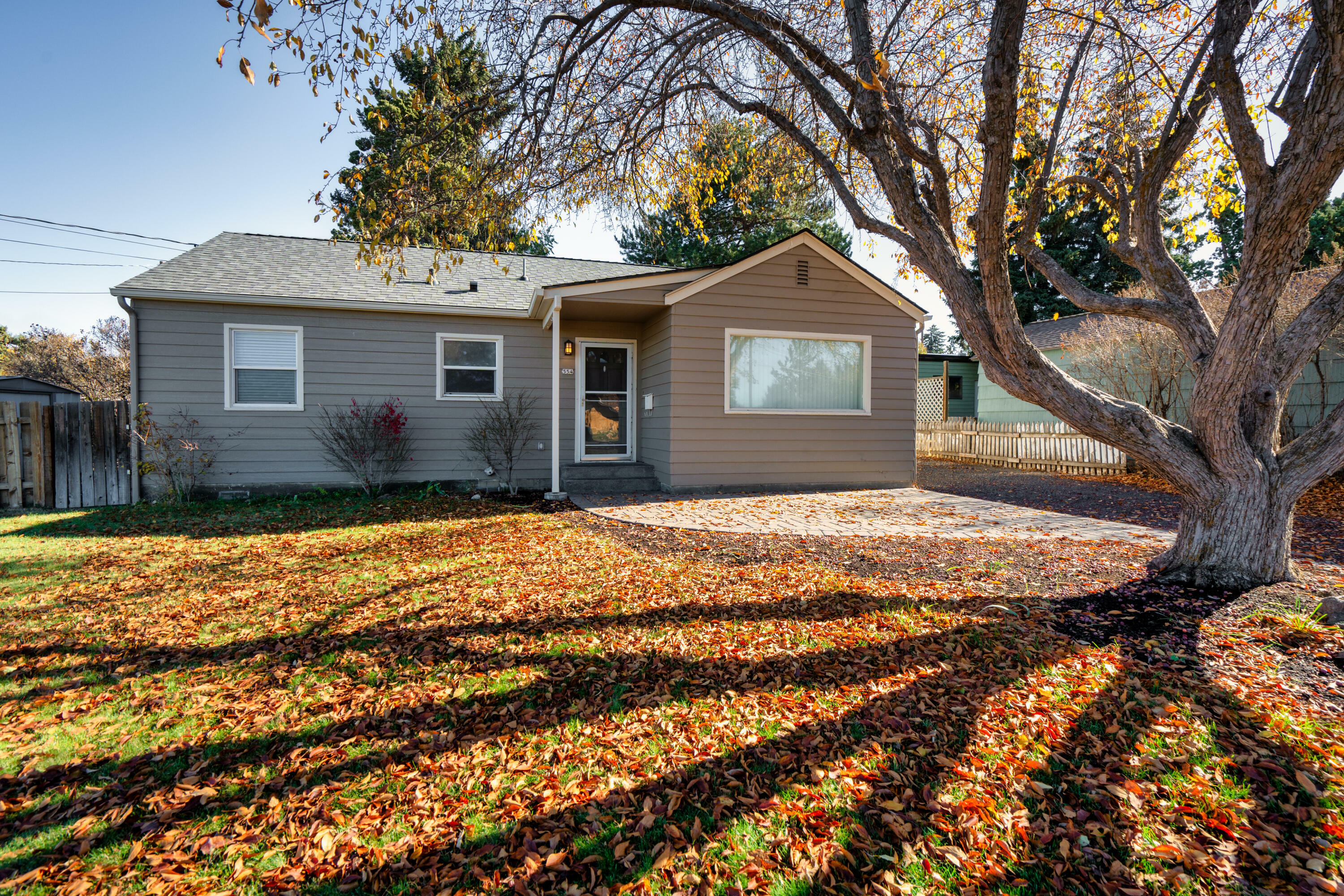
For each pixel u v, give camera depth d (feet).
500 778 7.86
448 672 11.04
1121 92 18.84
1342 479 33.94
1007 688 9.96
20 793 7.68
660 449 34.76
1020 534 22.03
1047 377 14.62
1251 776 7.61
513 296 38.37
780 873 6.23
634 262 78.18
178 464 30.99
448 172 19.97
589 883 6.10
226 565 18.67
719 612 13.83
